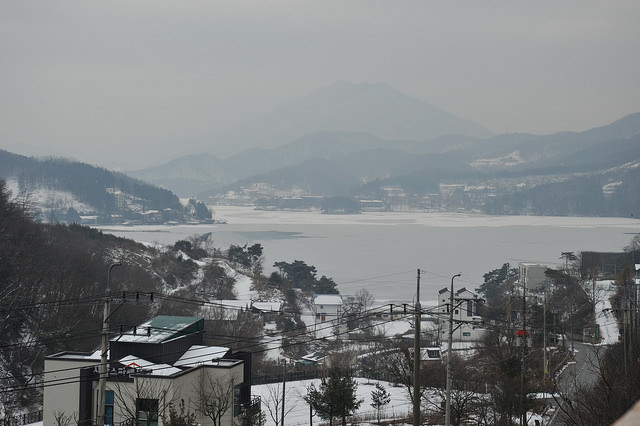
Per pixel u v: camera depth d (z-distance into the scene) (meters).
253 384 86.75
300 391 80.31
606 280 172.25
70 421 47.91
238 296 162.38
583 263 180.75
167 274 162.75
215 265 181.88
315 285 192.75
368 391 82.94
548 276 162.12
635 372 34.94
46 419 48.94
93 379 47.09
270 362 108.88
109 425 46.19
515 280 183.50
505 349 68.12
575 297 142.25
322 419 66.06
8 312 79.44
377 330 141.62
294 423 64.56
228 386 48.78
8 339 79.62
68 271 101.06
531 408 54.44
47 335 78.81
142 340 49.47
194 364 49.75
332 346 126.00
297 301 175.12
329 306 161.25
